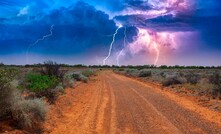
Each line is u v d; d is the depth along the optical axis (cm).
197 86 2975
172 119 1498
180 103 2038
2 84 1084
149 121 1452
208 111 1725
